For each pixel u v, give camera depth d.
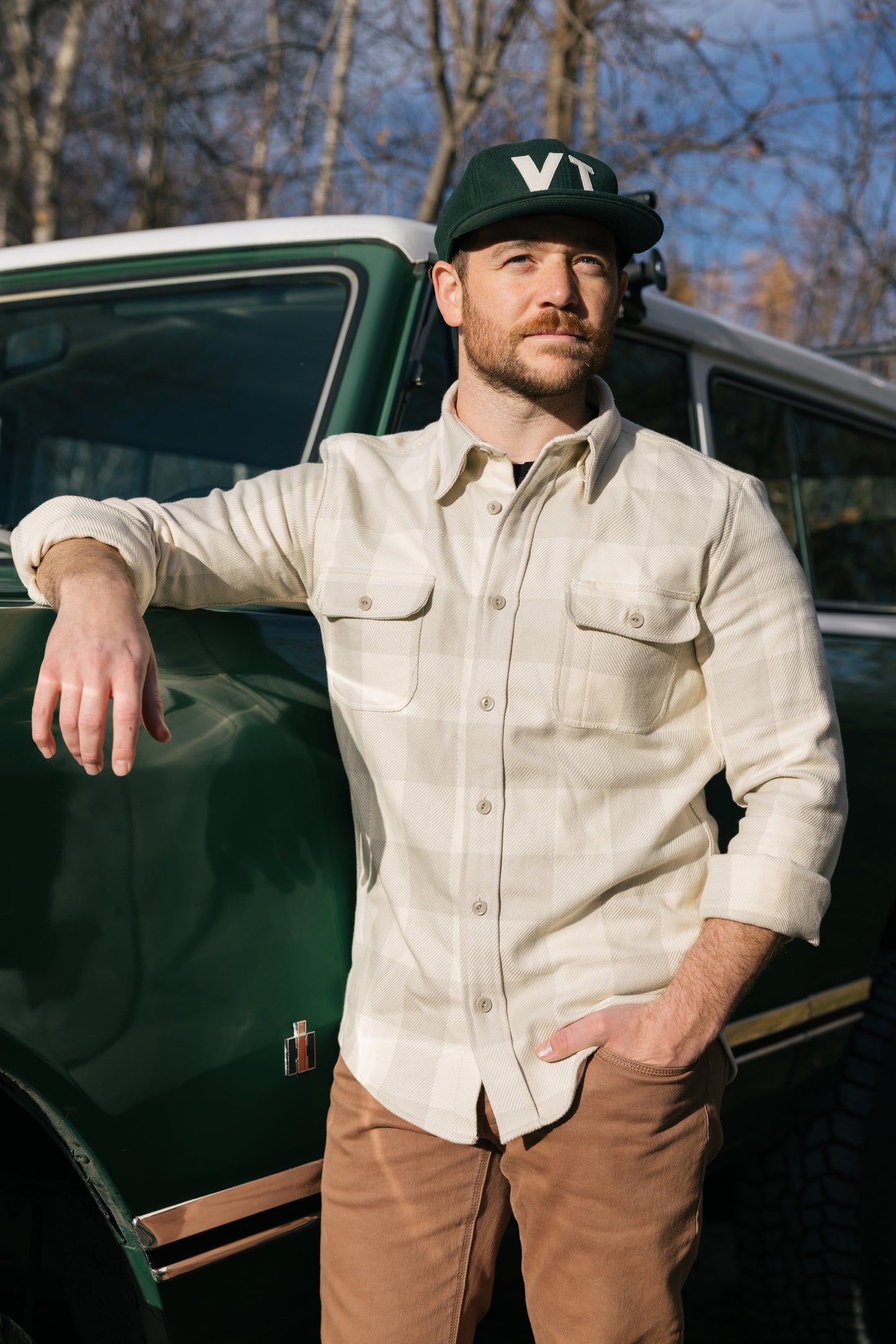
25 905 1.38
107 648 1.38
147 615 1.64
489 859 1.56
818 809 1.59
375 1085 1.57
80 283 2.53
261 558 1.69
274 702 1.66
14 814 1.39
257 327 2.31
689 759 1.64
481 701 1.57
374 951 1.61
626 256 1.74
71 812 1.43
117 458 2.55
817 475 3.39
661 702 1.61
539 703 1.57
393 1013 1.60
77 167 11.37
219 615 1.74
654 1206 1.56
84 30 10.70
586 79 8.37
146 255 2.49
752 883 1.56
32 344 2.59
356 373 2.14
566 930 1.59
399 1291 1.59
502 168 1.60
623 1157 1.54
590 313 1.64
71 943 1.41
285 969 1.59
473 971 1.56
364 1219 1.59
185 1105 1.49
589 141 8.40
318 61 8.52
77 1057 1.41
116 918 1.45
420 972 1.58
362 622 1.62
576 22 7.37
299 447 2.16
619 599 1.57
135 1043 1.45
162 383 2.43
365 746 1.61
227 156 10.20
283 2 10.02
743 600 1.62
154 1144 1.47
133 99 10.15
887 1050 2.57
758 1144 2.46
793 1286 2.58
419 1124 1.56
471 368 1.68
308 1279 1.67
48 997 1.39
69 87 10.66
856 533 3.53
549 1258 1.60
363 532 1.67
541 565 1.60
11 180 10.73
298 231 2.34
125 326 2.48
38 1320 1.60
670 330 2.80
